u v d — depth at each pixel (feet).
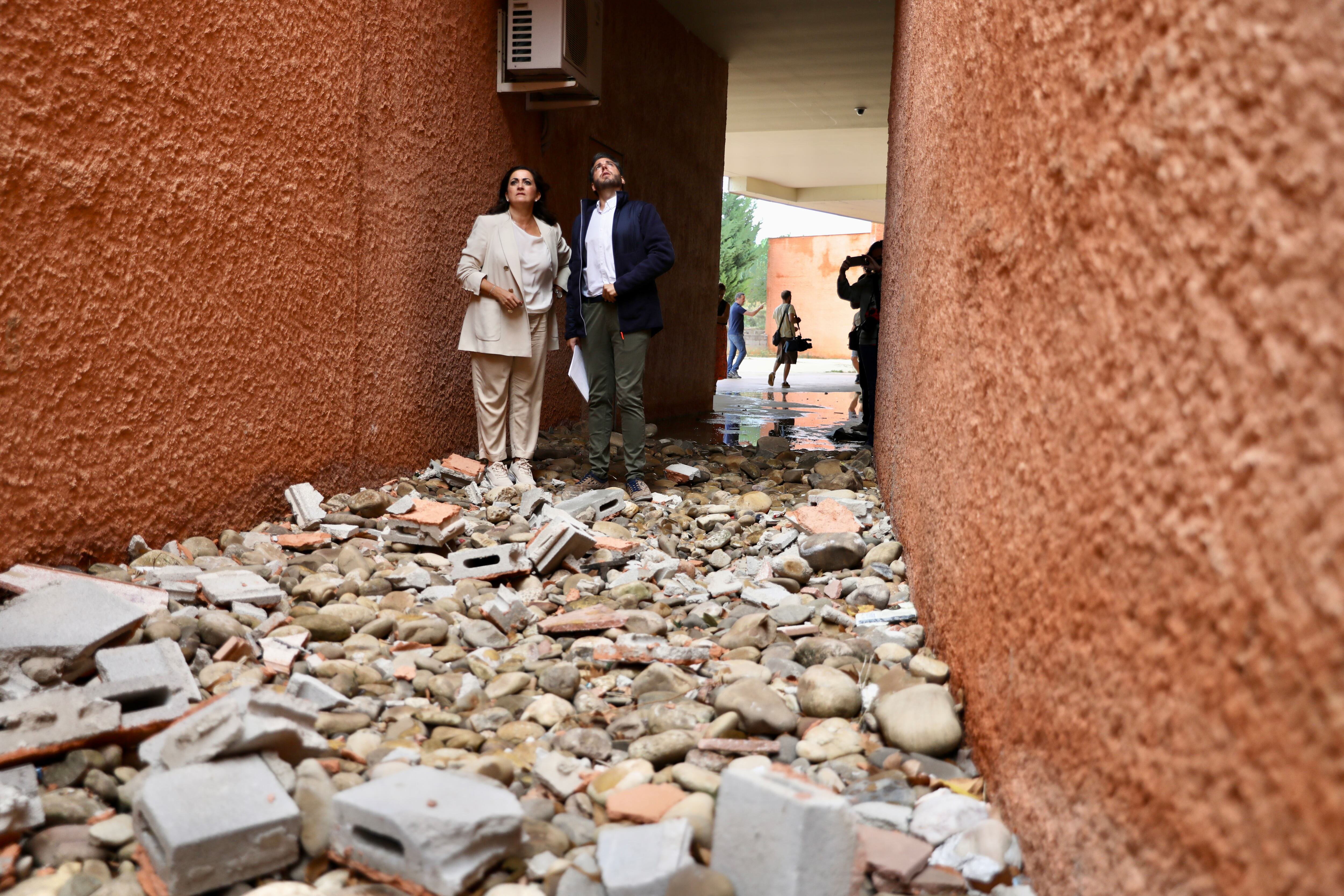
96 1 10.37
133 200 11.11
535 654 9.63
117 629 8.38
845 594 11.98
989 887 5.57
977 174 7.81
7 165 9.41
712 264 38.47
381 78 16.47
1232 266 3.52
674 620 11.05
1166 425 4.05
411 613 10.61
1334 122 2.93
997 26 7.13
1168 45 4.05
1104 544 4.69
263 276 13.64
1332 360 2.92
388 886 5.59
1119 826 4.39
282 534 13.50
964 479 8.11
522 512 16.07
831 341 108.58
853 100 46.21
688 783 6.84
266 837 5.69
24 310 9.73
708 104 36.70
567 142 25.22
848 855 5.28
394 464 17.62
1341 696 2.82
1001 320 6.89
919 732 7.40
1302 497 3.06
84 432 10.62
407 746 7.45
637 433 18.37
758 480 20.85
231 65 12.67
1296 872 3.03
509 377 18.63
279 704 7.12
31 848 5.99
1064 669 5.20
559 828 6.35
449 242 19.39
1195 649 3.75
